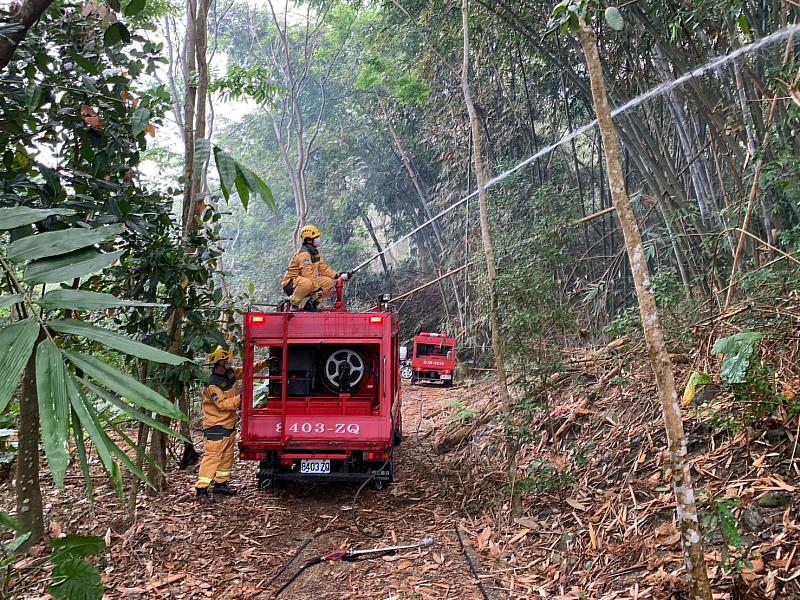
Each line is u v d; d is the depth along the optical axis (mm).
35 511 4766
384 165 20562
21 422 4688
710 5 5492
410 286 23562
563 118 12031
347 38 18609
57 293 1670
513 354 5367
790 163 5344
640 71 7363
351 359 6773
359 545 5184
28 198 4039
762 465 4266
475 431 7816
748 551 3670
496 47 10547
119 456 1584
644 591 3691
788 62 5203
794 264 5527
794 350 4902
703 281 7215
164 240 5410
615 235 10805
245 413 6387
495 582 4371
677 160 8766
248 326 6438
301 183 18406
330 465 6383
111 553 4801
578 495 5148
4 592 3270
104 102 4699
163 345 5484
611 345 6738
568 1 2922
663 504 4398
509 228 7684
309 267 7312
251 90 6668
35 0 2578
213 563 4781
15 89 4062
